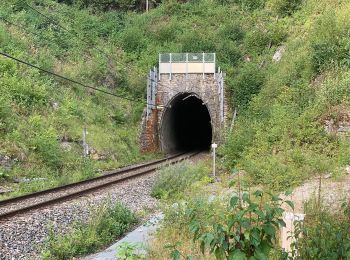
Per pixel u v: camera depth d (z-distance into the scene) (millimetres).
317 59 24750
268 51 38156
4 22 30656
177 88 35094
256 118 27141
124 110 33594
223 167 21859
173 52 39438
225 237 3723
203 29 43844
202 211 8891
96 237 9750
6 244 8797
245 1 46719
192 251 7500
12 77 24312
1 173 17312
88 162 22375
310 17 38812
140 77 36469
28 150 20234
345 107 19547
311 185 13797
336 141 18234
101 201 13891
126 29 43531
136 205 14250
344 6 33000
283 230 6121
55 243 8961
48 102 25531
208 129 52094
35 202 13633
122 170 22938
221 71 35344
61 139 23562
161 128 35531
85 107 29250
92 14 45969
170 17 46875
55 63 30531
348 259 4387
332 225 5941
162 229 9758
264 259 3518
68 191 16016
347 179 14273
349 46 23609
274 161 16031
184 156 34750
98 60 35281
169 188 16422
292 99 24422
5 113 21188
